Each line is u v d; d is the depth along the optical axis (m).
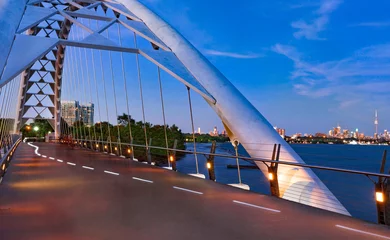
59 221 6.37
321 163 76.12
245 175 45.09
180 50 15.42
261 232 5.62
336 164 73.31
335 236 5.39
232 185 10.83
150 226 6.02
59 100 62.41
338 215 6.75
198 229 5.82
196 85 13.84
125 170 15.51
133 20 18.53
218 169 50.81
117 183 11.36
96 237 5.39
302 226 5.96
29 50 12.53
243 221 6.33
